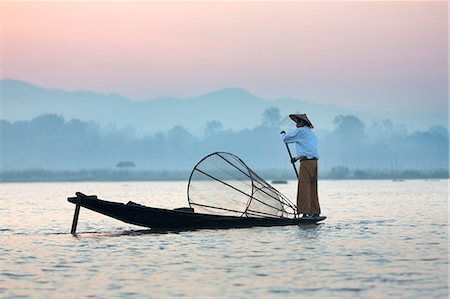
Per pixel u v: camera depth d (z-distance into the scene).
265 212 64.56
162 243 51.09
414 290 34.00
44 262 43.00
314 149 64.38
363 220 70.69
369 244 49.78
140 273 39.03
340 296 33.06
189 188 64.62
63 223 71.56
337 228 61.16
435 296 32.78
